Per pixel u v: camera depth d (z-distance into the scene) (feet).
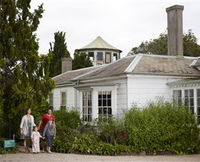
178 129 47.19
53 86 49.96
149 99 57.26
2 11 47.65
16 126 52.95
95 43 176.04
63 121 58.23
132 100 56.03
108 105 59.11
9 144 46.39
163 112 49.37
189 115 49.37
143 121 47.62
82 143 46.57
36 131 46.16
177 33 67.10
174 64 62.95
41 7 51.42
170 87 58.80
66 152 46.34
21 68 48.29
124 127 48.65
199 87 52.75
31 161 38.65
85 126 54.49
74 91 74.95
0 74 47.62
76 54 136.36
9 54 47.11
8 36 47.09
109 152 44.42
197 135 48.37
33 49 49.16
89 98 62.23
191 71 61.62
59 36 122.21
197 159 40.88
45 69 49.67
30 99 47.91
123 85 57.16
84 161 38.75
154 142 46.03
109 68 64.95
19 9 49.85
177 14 67.41
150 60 62.23
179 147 46.32
